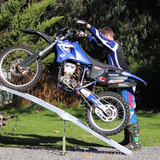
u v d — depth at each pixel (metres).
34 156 4.88
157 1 15.33
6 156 4.79
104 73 4.92
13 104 15.35
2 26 10.93
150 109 15.27
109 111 4.85
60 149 5.88
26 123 10.73
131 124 5.68
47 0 10.98
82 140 7.73
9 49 4.87
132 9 16.44
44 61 12.01
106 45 5.22
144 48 17.92
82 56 4.84
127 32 15.45
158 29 17.12
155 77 15.43
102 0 13.99
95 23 15.12
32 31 4.96
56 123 10.80
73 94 4.96
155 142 7.37
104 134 4.90
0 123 5.87
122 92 5.67
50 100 16.06
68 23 14.76
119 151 5.69
